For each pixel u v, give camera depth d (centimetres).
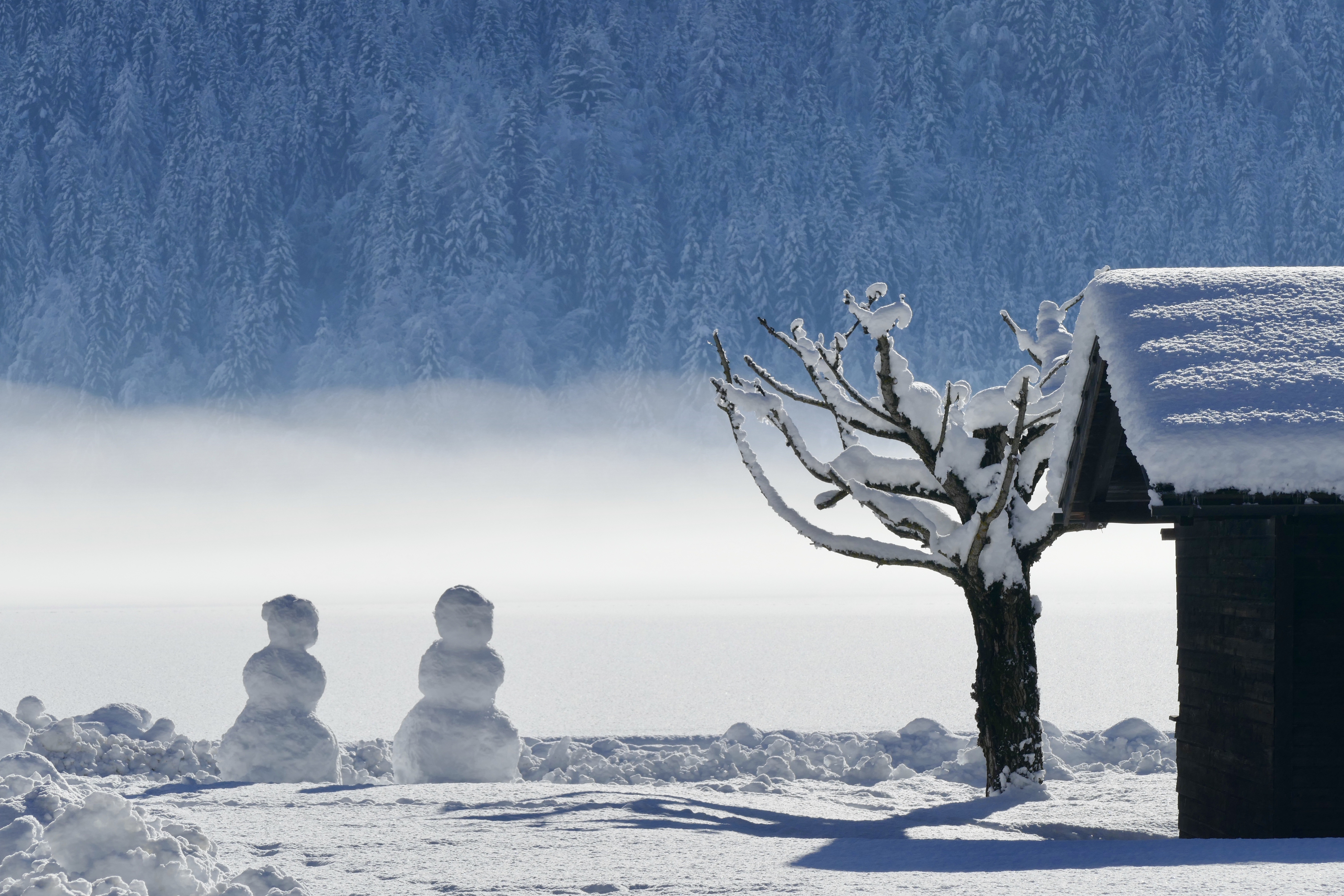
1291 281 2756
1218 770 2669
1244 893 1622
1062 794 3328
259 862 2178
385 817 2619
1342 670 2472
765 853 2188
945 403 3228
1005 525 3294
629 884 1919
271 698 3488
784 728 5034
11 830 2041
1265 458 2378
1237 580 2616
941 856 2084
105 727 4172
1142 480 2944
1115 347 2647
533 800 2812
